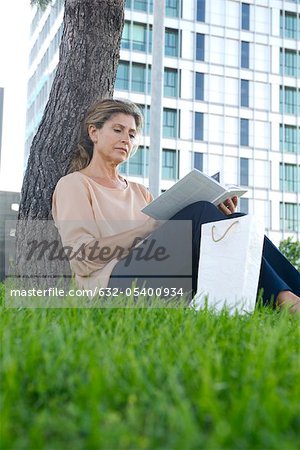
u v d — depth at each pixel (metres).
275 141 30.09
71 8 4.27
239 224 2.60
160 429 0.88
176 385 1.06
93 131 3.40
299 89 30.91
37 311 2.29
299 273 2.87
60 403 1.08
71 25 4.28
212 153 28.78
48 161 4.16
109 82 4.32
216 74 29.20
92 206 3.17
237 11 29.84
